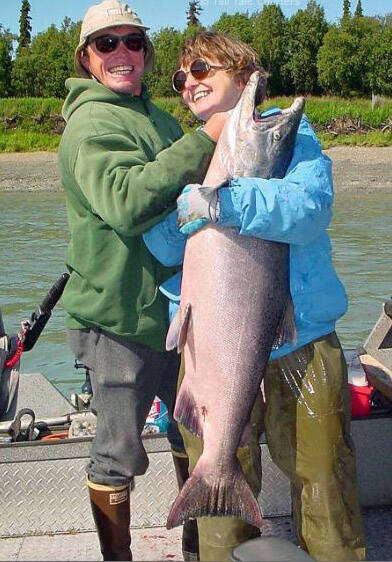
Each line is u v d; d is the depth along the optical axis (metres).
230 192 2.57
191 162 2.68
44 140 43.09
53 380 7.02
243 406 2.70
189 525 3.23
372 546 3.39
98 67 3.06
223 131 2.71
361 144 40.38
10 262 13.92
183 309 2.75
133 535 3.47
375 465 3.65
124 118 3.00
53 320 9.16
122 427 3.04
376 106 46.19
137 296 2.97
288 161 2.72
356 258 13.97
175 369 3.22
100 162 2.74
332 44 59.22
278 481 3.58
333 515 2.80
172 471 3.49
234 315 2.68
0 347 4.28
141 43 3.08
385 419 3.63
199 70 2.85
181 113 35.53
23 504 3.41
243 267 2.68
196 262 2.71
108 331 3.00
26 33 82.12
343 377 2.85
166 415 3.75
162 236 2.87
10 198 26.64
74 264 3.01
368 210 22.19
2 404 4.22
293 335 2.77
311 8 60.84
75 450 3.41
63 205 24.30
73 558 3.25
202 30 2.96
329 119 43.06
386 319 4.44
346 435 2.87
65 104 3.11
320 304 2.81
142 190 2.64
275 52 60.03
